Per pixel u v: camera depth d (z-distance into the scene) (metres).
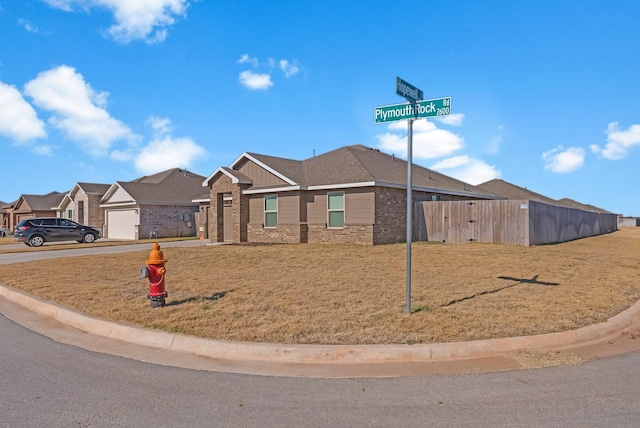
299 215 21.03
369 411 4.08
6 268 13.92
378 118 7.51
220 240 24.23
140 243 25.31
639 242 25.17
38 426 3.80
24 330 7.17
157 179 35.75
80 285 10.47
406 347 5.57
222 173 23.88
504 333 6.17
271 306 7.85
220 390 4.61
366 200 19.33
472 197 26.84
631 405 4.16
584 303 7.98
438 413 4.02
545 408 4.11
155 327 6.66
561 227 23.89
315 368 5.28
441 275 11.10
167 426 3.80
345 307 7.72
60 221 26.36
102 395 4.49
